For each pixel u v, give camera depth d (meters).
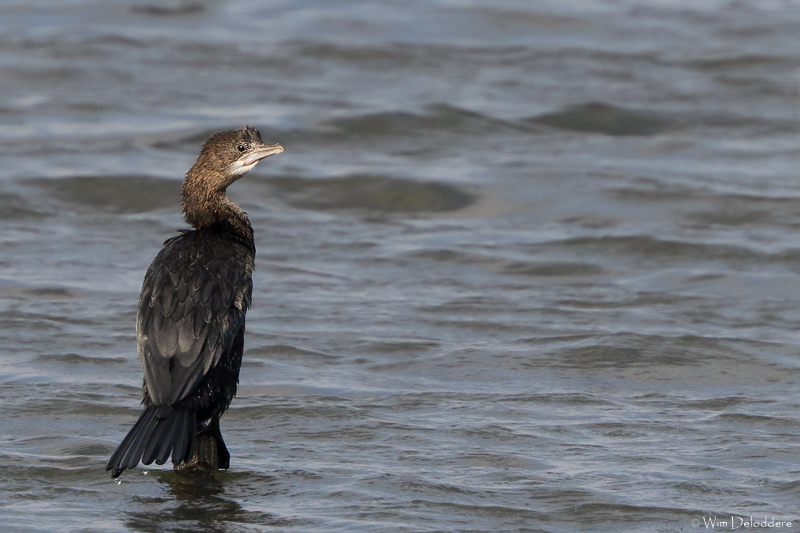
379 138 21.47
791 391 11.03
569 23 30.25
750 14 31.83
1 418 9.97
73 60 25.95
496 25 30.02
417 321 13.13
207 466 9.03
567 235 16.61
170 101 23.27
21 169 18.72
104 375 11.16
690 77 26.16
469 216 17.89
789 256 15.73
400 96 23.98
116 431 9.77
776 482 8.82
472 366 11.65
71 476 8.88
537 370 11.59
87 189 18.06
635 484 8.76
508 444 9.57
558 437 9.74
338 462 9.21
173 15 30.47
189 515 8.19
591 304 13.94
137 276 14.76
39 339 12.12
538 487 8.69
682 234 16.58
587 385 11.20
